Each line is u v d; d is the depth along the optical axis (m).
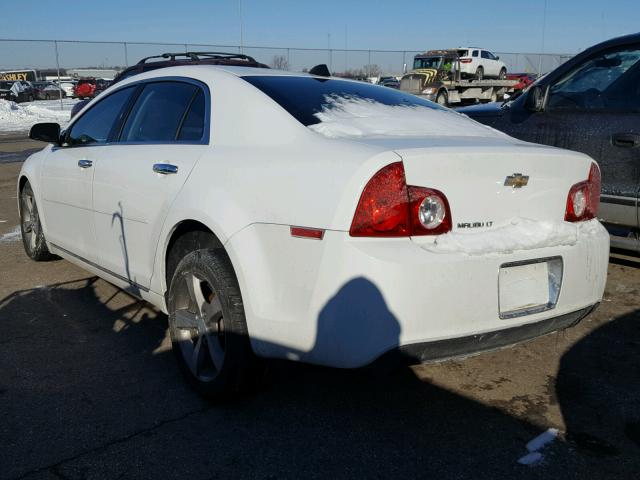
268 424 2.86
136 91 3.94
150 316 4.18
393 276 2.35
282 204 2.62
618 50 4.84
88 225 4.11
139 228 3.48
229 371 2.87
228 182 2.88
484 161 2.59
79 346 3.71
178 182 3.17
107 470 2.51
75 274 5.10
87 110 4.46
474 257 2.49
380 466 2.55
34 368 3.41
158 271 3.36
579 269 2.87
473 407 3.02
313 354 2.54
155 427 2.83
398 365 2.45
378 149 2.51
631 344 3.76
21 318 4.14
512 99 5.99
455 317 2.47
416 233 2.46
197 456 2.61
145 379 3.29
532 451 2.67
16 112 25.94
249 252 2.71
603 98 4.85
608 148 4.67
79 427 2.82
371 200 2.40
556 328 2.90
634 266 5.23
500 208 2.67
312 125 2.88
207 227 2.98
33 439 2.72
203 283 3.05
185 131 3.38
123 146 3.78
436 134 3.06
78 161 4.16
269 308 2.67
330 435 2.78
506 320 2.62
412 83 24.67
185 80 3.55
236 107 3.12
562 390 3.20
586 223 3.03
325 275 2.46
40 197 4.84
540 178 2.79
